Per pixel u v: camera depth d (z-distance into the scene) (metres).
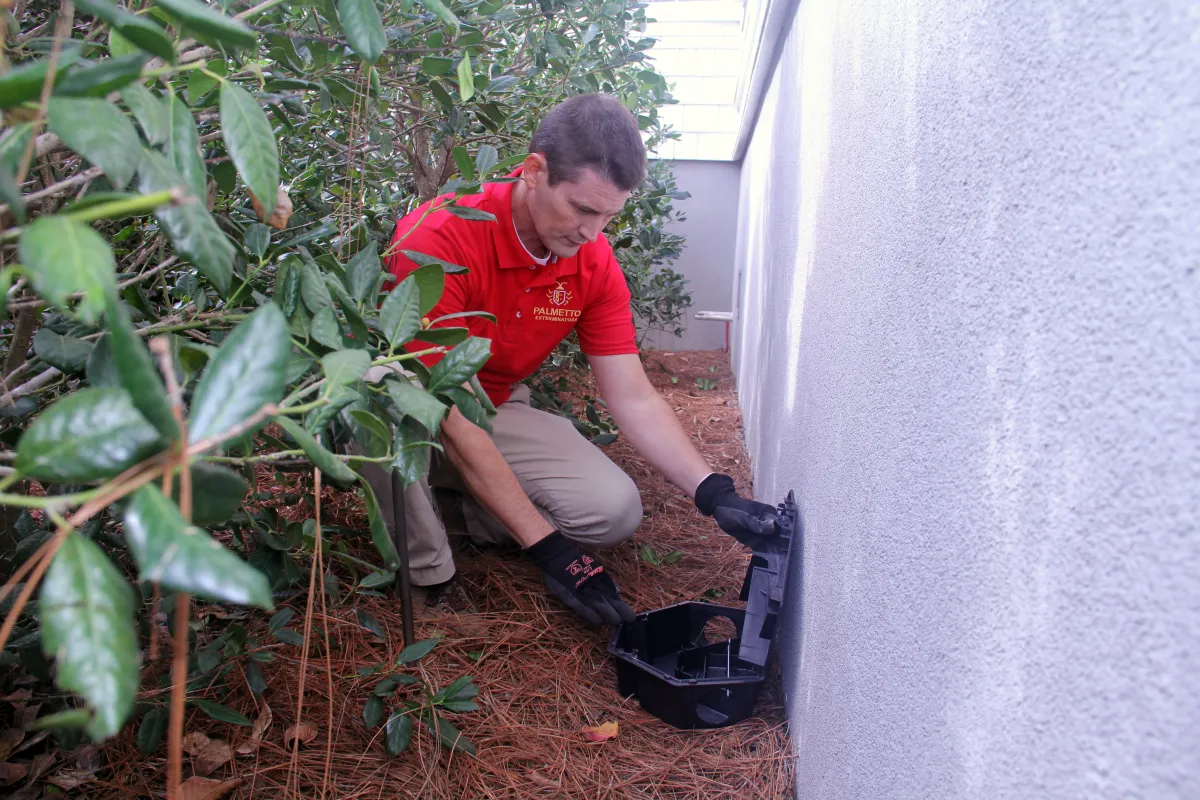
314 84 1.22
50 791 1.23
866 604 1.10
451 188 1.23
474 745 1.51
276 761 1.39
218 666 1.38
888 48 1.18
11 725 1.32
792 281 2.32
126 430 0.42
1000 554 0.68
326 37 1.21
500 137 2.41
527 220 1.80
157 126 0.56
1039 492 0.62
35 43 0.77
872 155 1.26
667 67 6.10
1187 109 0.45
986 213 0.75
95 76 0.47
